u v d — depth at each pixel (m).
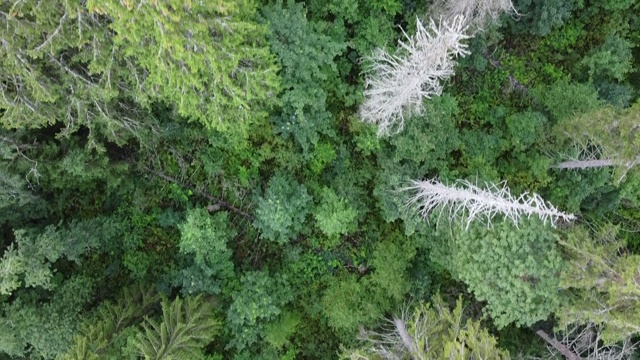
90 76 10.07
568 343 12.86
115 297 13.55
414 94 10.59
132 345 10.87
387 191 12.78
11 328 11.14
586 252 10.29
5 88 9.59
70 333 11.59
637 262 9.43
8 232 12.60
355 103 13.74
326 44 11.70
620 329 9.90
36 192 12.41
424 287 13.56
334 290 13.60
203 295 12.99
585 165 11.56
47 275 11.41
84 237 12.45
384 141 13.33
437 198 11.05
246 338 13.21
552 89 13.20
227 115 11.03
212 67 9.30
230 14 9.09
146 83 10.10
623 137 9.55
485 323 13.16
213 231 12.74
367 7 12.99
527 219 11.16
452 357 9.81
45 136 11.84
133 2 7.70
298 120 12.72
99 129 12.28
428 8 12.66
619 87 13.34
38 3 8.05
